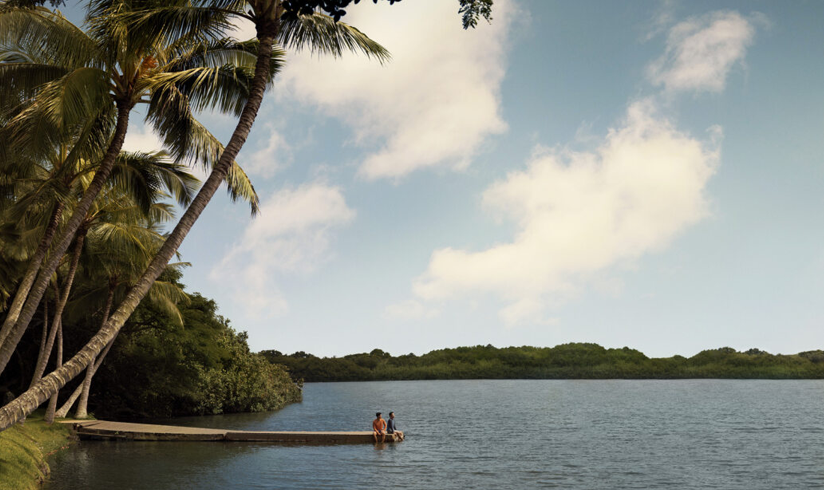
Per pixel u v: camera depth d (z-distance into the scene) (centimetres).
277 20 1296
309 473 2102
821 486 2077
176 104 1572
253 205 1938
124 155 2095
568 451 2980
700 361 19862
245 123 1238
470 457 2686
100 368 4350
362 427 4322
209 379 4912
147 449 2667
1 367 1481
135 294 1115
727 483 2120
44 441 2567
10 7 1480
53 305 3931
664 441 3475
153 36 1345
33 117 1345
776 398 8975
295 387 8544
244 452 2605
